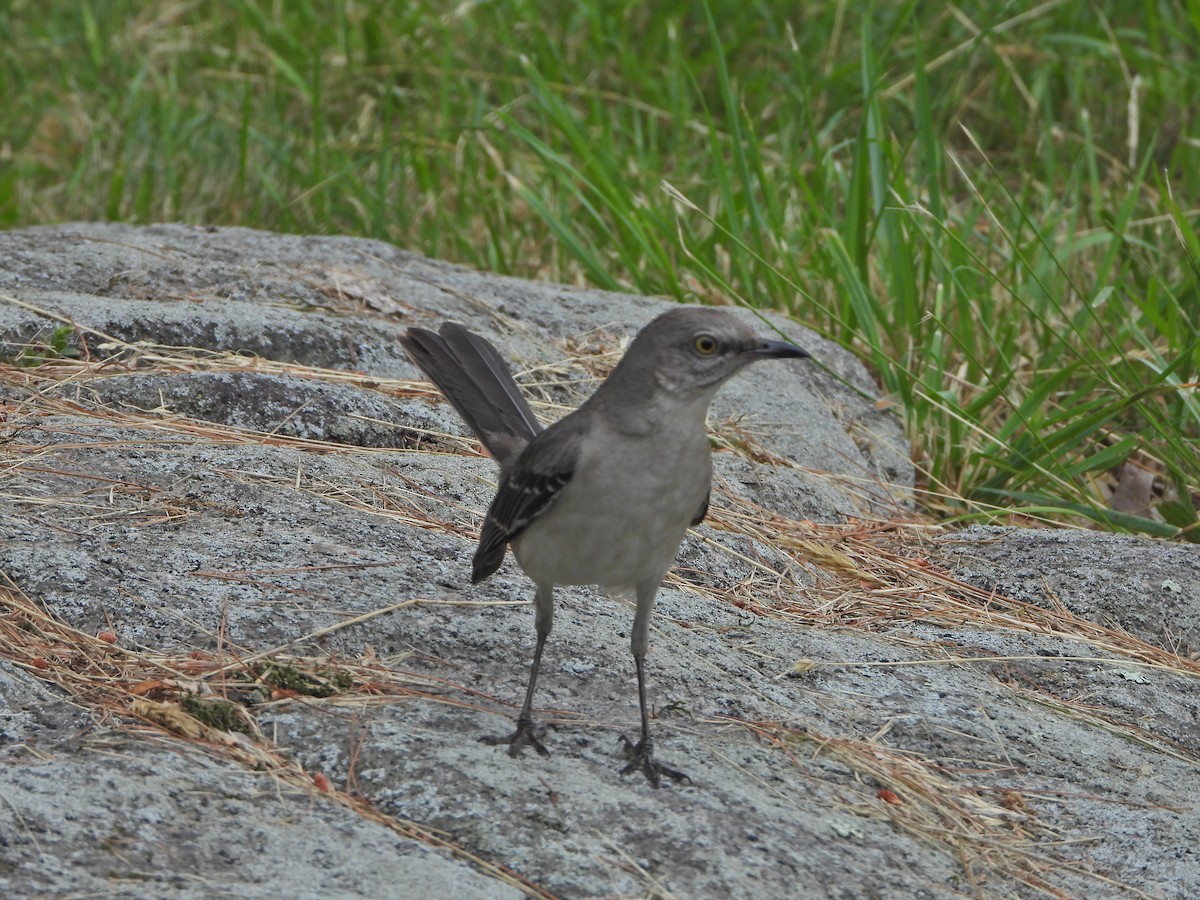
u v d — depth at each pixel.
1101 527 12.59
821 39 21.23
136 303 11.94
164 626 7.57
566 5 21.66
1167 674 9.22
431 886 5.75
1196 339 13.43
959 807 7.33
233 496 9.09
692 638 8.56
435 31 21.25
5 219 18.75
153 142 19.02
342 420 10.73
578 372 12.69
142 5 22.70
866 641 9.10
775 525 10.93
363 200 17.98
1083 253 17.14
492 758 6.75
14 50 21.91
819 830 6.75
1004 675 8.97
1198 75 19.12
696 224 17.47
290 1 22.17
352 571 8.42
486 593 8.55
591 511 7.05
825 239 15.34
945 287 15.05
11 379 10.49
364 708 7.13
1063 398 14.58
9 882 5.35
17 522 8.30
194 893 5.43
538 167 18.95
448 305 13.55
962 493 13.13
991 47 20.27
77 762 6.20
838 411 13.51
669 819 6.45
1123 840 7.23
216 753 6.58
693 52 21.88
